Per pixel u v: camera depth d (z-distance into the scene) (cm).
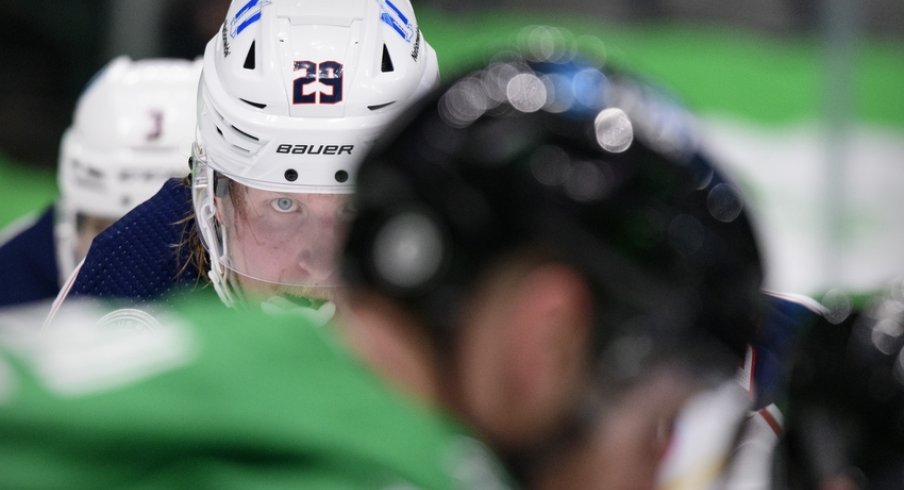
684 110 258
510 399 232
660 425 241
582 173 234
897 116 1204
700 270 238
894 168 1202
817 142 1198
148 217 567
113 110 754
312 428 215
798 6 1228
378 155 242
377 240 237
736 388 346
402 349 235
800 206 1198
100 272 562
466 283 231
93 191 756
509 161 234
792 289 1191
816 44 1218
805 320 409
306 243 512
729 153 1212
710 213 242
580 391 233
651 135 243
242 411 215
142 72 771
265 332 236
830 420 355
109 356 229
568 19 1215
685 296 237
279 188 505
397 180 237
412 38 544
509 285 231
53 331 247
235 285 527
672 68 1222
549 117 240
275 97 508
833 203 1191
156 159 746
